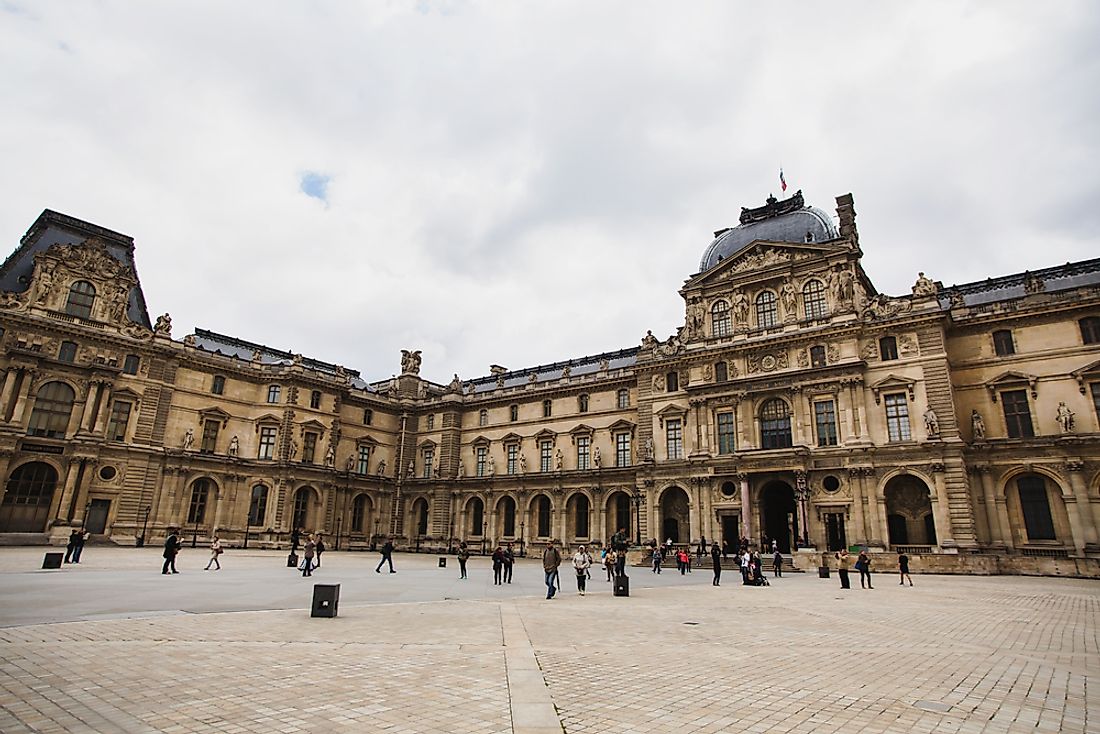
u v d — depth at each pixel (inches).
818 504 2397.9
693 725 418.9
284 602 1038.4
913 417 2289.6
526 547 3297.2
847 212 2783.0
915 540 2276.1
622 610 1052.5
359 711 435.2
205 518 3014.3
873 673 587.8
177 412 3016.7
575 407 3368.6
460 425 3814.0
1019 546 2144.4
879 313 2445.9
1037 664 637.9
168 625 770.8
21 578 1264.8
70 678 503.5
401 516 3772.1
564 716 433.1
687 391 2785.4
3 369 2559.1
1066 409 2135.8
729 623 911.7
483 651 653.3
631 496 3002.0
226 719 412.8
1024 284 2479.1
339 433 3555.6
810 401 2487.7
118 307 2893.7
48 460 2600.9
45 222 2886.3
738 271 2817.4
